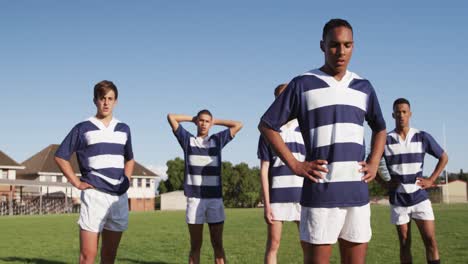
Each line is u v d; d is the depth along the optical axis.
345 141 3.34
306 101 3.43
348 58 3.38
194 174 7.20
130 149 6.11
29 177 62.09
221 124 7.58
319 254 3.35
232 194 75.12
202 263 8.61
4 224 22.31
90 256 5.59
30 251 10.61
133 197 69.81
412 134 6.88
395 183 6.90
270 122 3.48
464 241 11.25
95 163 5.70
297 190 6.29
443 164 6.84
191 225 7.17
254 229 17.45
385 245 10.77
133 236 14.56
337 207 3.32
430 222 6.73
